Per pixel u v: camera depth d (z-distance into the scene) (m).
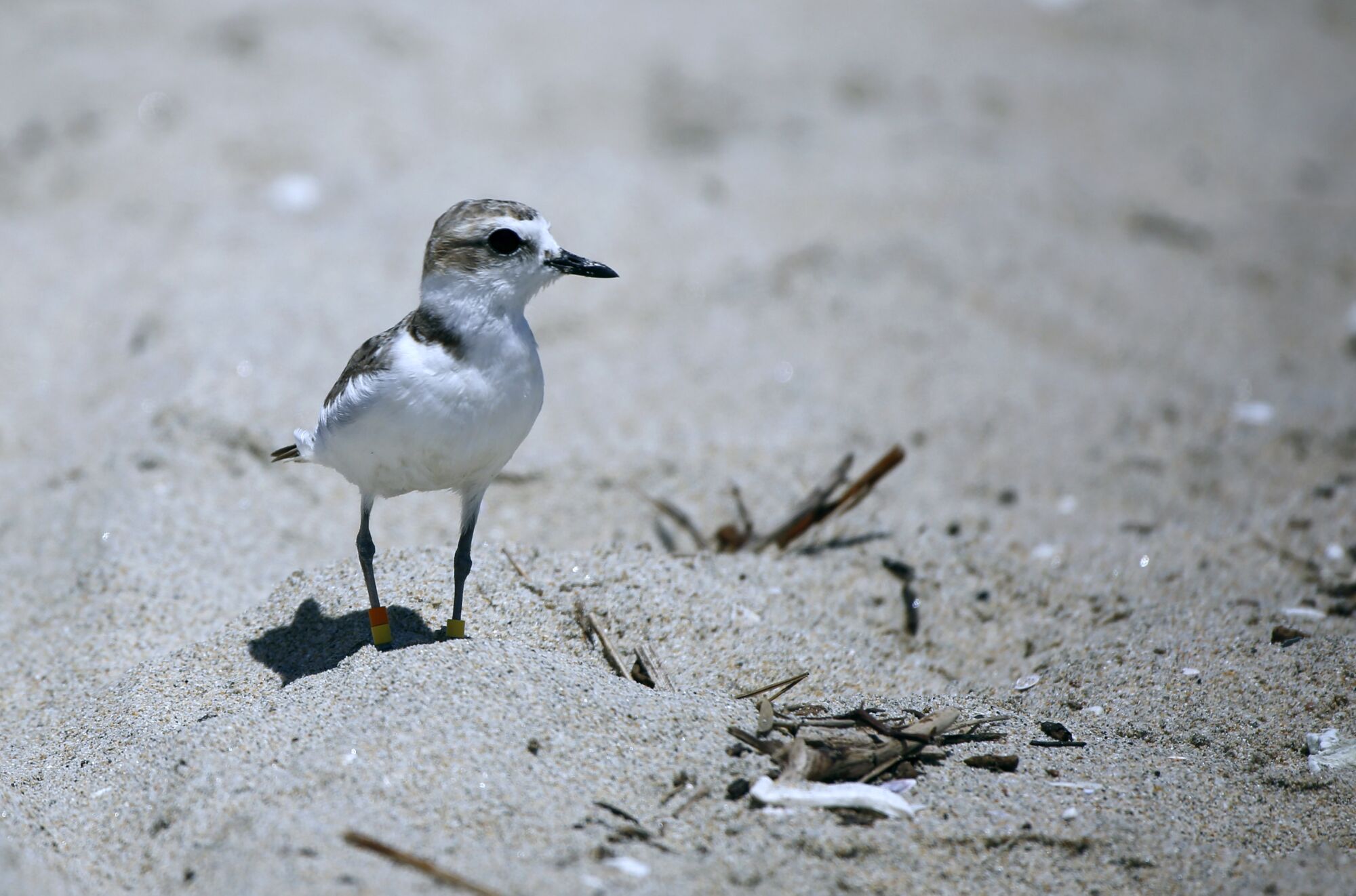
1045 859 5.93
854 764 6.43
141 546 9.12
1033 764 6.75
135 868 5.78
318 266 13.56
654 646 7.73
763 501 10.73
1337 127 20.69
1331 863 5.98
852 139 18.20
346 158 16.42
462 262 6.65
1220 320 14.75
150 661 7.71
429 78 19.00
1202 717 7.36
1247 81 22.17
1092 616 8.97
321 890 5.10
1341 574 9.50
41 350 12.47
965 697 7.73
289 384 11.34
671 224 15.30
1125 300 14.96
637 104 19.20
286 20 20.14
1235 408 12.91
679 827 5.88
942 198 16.59
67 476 10.38
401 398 6.57
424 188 15.47
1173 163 18.64
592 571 8.18
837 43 21.69
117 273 13.73
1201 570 9.59
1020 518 10.88
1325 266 16.08
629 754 6.27
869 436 12.02
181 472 10.11
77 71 18.34
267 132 16.97
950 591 9.29
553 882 5.29
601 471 10.98
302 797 5.77
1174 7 25.06
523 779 5.94
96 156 16.47
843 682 7.75
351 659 6.91
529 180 15.84
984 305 14.59
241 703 7.00
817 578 9.03
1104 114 20.00
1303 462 11.86
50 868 5.72
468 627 7.57
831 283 14.51
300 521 9.94
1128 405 12.95
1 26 19.78
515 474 10.84
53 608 8.70
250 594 8.92
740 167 17.25
